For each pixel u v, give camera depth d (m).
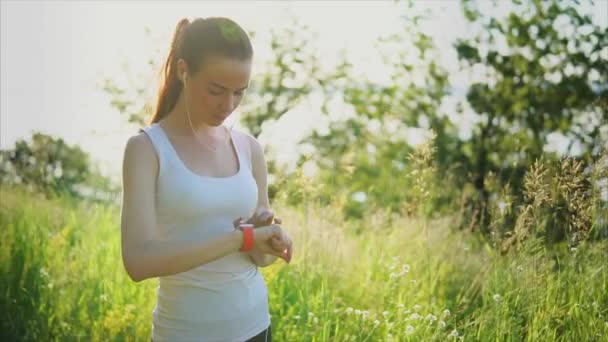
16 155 5.79
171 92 2.21
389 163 7.04
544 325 3.04
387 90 6.95
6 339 4.12
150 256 2.00
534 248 3.15
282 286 3.94
